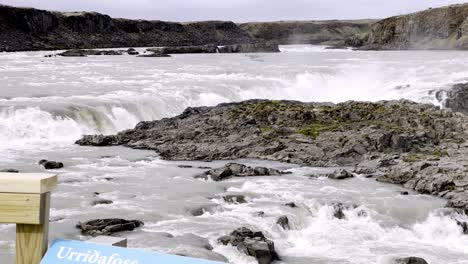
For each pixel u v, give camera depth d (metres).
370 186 23.66
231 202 20.88
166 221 18.23
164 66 76.00
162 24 184.38
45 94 41.25
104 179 23.31
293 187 23.03
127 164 26.59
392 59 102.62
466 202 21.06
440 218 20.22
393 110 36.12
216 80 54.84
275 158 28.83
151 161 27.56
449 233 19.72
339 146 29.95
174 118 37.06
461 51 164.75
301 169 26.73
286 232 18.69
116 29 166.75
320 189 22.84
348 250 17.61
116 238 3.77
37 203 3.45
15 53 112.31
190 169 25.75
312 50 182.50
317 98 56.88
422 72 66.69
